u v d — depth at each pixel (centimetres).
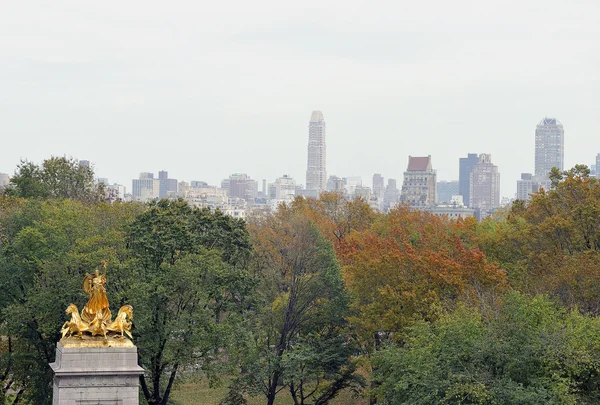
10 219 18112
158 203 17800
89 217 17312
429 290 17188
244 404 18000
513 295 15075
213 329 15750
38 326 15338
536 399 13025
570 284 17050
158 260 16362
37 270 16050
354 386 18512
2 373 16562
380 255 19025
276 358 17688
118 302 15512
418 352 14512
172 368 17588
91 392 12262
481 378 13500
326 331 18600
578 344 13838
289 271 18600
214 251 16512
